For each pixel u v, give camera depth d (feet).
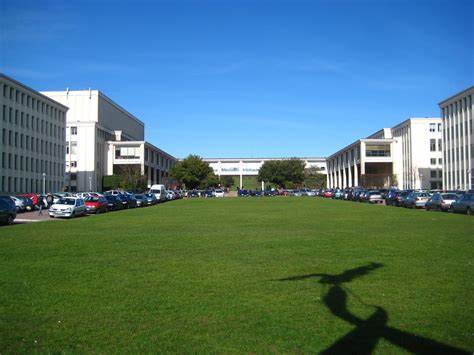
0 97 205.77
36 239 56.75
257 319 22.54
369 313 23.43
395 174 323.78
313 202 200.54
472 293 27.37
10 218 84.38
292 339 19.80
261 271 34.45
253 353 18.33
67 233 64.95
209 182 393.70
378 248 46.32
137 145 340.80
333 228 70.28
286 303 25.36
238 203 192.44
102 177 327.26
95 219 98.84
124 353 18.37
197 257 41.37
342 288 28.73
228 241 53.72
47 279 31.89
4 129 209.77
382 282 30.35
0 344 19.39
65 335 20.45
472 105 235.61
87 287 29.43
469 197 109.81
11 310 24.25
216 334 20.43
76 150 316.40
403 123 348.79
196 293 27.73
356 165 350.64
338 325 21.59
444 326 21.44
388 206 158.51
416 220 87.35
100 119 347.36
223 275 33.04
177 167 379.96
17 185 221.25
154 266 36.83
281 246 48.70
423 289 28.37
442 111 270.67
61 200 113.29
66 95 340.80
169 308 24.50
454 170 255.50
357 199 214.07
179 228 72.43
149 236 59.93
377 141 329.31
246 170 530.68
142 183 318.45
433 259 39.19
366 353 18.31
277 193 369.09
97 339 19.92
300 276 32.48
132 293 27.78
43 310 24.23
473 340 19.70
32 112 239.30
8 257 41.60
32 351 18.62
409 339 19.80
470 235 58.39
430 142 330.54
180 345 19.16
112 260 39.83
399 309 24.11
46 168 255.70
